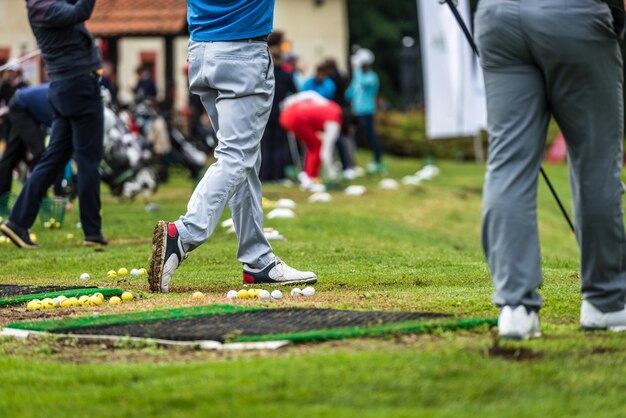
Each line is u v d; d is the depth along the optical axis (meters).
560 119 8.07
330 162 33.22
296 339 7.98
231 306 9.73
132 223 21.31
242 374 6.98
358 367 6.98
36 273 13.91
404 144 60.38
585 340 7.84
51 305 10.43
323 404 6.33
